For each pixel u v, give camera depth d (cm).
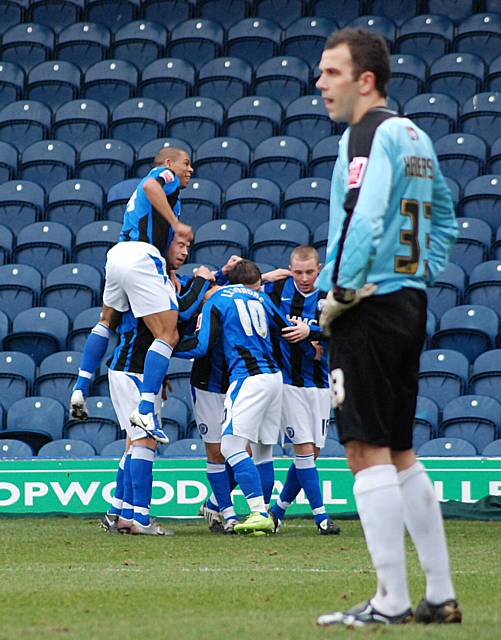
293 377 2702
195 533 2697
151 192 2594
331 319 1227
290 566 1930
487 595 1529
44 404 3972
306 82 5497
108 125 5434
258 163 5062
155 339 2609
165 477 3209
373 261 1198
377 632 1144
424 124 5122
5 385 4147
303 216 4784
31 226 4766
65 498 3238
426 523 1255
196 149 5259
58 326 4328
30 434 3909
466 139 4928
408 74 5338
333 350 1241
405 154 1245
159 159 2689
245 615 1320
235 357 2616
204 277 2752
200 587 1614
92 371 2741
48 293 4497
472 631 1156
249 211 4819
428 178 1276
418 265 1253
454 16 5675
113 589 1589
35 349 4300
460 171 4897
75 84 5631
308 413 2694
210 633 1157
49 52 5828
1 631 1204
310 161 5088
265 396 2602
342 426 1223
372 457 1226
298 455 2694
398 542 1217
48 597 1503
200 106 5366
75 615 1345
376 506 1214
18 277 4569
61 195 4947
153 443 2638
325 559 2048
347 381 1220
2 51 5841
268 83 5488
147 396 2562
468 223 4506
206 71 5575
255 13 5859
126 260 2591
